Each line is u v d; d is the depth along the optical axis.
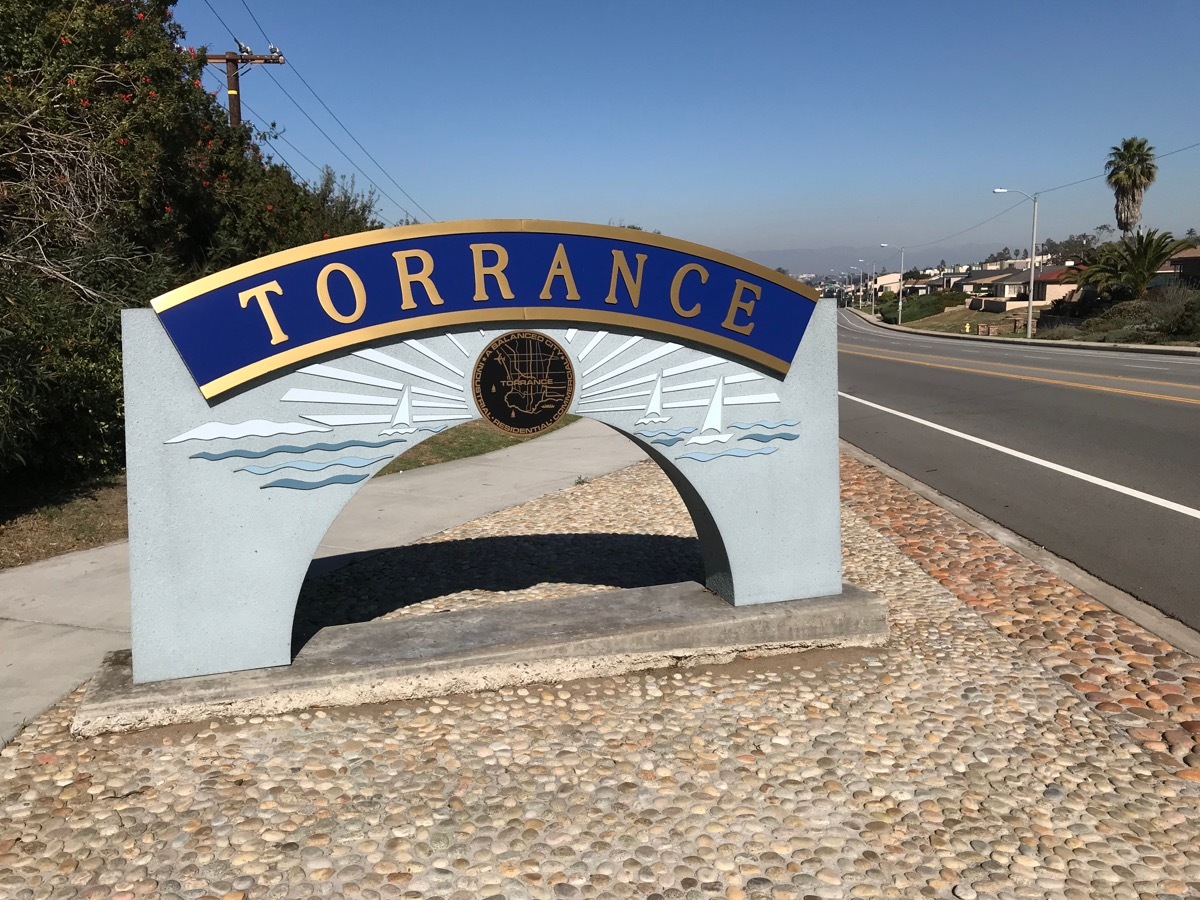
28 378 8.32
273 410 4.56
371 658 4.73
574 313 4.91
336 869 3.28
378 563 7.28
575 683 4.88
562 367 4.96
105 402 9.55
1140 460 10.80
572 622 5.16
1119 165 59.84
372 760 4.06
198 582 4.54
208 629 4.57
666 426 5.18
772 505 5.40
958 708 4.55
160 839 3.46
